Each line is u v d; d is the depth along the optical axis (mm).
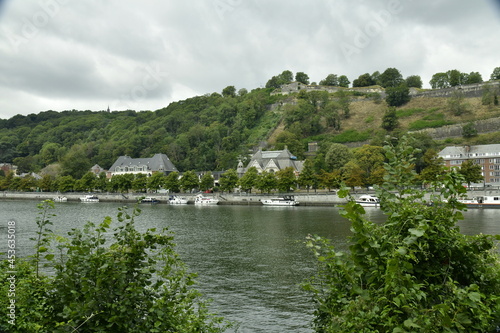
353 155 164500
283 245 50625
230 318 25891
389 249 8797
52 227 70688
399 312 8117
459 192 9523
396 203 10078
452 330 7805
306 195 127188
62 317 10844
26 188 196625
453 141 181125
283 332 23891
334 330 9281
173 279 13328
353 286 8992
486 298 8797
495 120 190000
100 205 141375
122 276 10594
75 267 10805
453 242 9273
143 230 65438
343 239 52750
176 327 12047
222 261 41656
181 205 139375
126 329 10492
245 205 135750
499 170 141125
